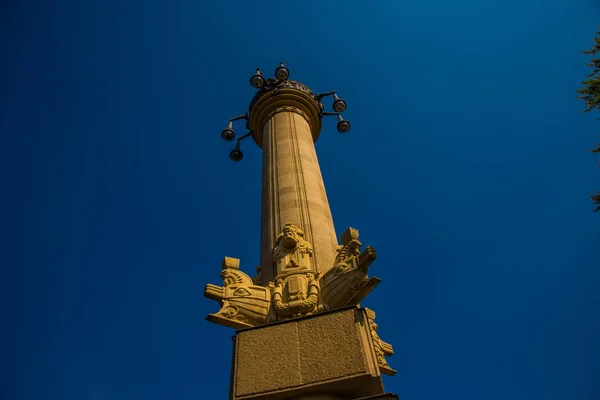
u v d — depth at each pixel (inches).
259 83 675.4
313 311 345.4
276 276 388.8
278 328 322.3
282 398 289.6
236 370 306.3
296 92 671.1
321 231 447.8
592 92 626.2
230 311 351.3
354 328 305.3
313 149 600.4
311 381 286.2
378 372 284.0
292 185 502.6
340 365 288.7
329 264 413.4
